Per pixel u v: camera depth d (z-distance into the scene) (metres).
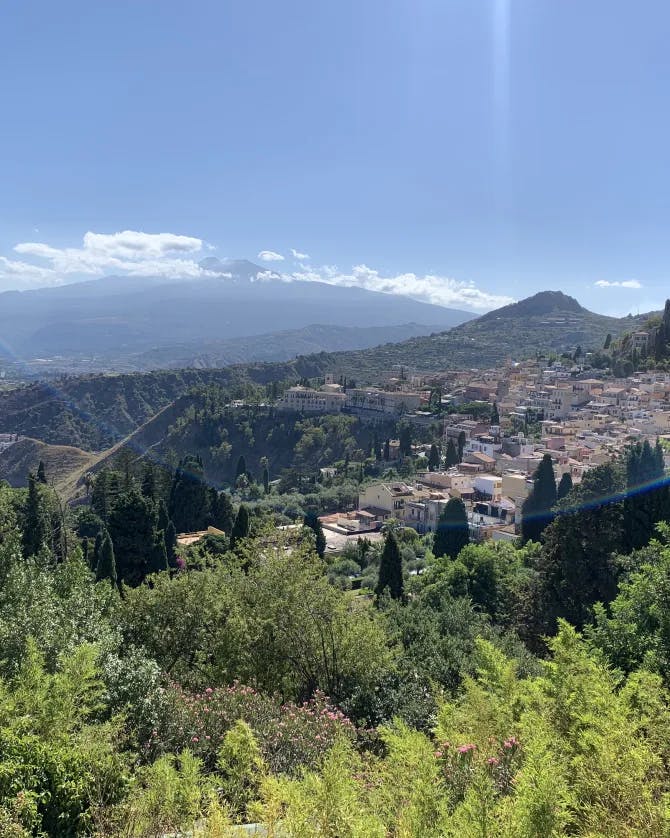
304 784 5.15
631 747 5.52
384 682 11.74
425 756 5.56
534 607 22.94
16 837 4.77
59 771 5.64
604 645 11.73
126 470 61.75
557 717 7.07
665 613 11.41
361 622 13.16
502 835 4.44
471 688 8.06
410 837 4.62
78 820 5.56
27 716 6.19
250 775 6.50
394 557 30.98
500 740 6.69
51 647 9.22
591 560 22.48
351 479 87.81
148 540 36.16
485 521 58.78
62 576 14.31
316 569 15.60
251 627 13.60
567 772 5.54
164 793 5.68
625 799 5.01
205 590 15.27
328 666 12.86
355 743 8.85
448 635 13.59
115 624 13.59
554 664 8.23
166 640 14.38
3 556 13.60
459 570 26.47
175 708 8.90
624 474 26.92
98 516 50.94
